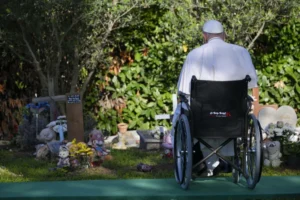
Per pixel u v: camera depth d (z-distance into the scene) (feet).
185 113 24.27
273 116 35.24
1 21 35.94
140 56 39.60
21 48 37.32
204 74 24.59
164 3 36.45
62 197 23.22
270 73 40.09
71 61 38.70
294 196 23.47
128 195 23.26
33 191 24.09
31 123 35.73
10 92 40.22
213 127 23.68
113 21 37.06
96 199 23.20
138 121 39.73
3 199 23.12
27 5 34.45
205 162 25.31
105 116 39.83
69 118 32.30
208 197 23.36
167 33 38.78
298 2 34.32
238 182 25.41
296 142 30.53
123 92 39.83
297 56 39.73
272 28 38.42
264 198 23.44
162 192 23.77
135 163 30.60
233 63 24.70
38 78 40.22
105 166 29.91
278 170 29.07
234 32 34.60
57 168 28.66
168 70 39.24
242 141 24.40
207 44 25.14
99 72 39.78
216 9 35.12
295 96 40.11
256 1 34.06
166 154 31.71
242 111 23.68
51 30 36.09
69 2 34.47
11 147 36.78
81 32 36.70
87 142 33.68
